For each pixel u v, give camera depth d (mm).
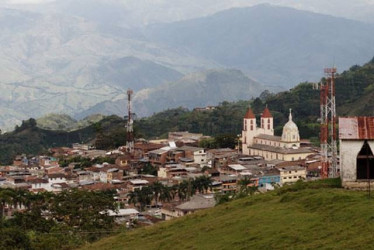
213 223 86812
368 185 84500
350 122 88812
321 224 71438
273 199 92938
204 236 81125
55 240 113688
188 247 78250
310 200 82312
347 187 86375
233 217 86625
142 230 99375
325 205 78688
